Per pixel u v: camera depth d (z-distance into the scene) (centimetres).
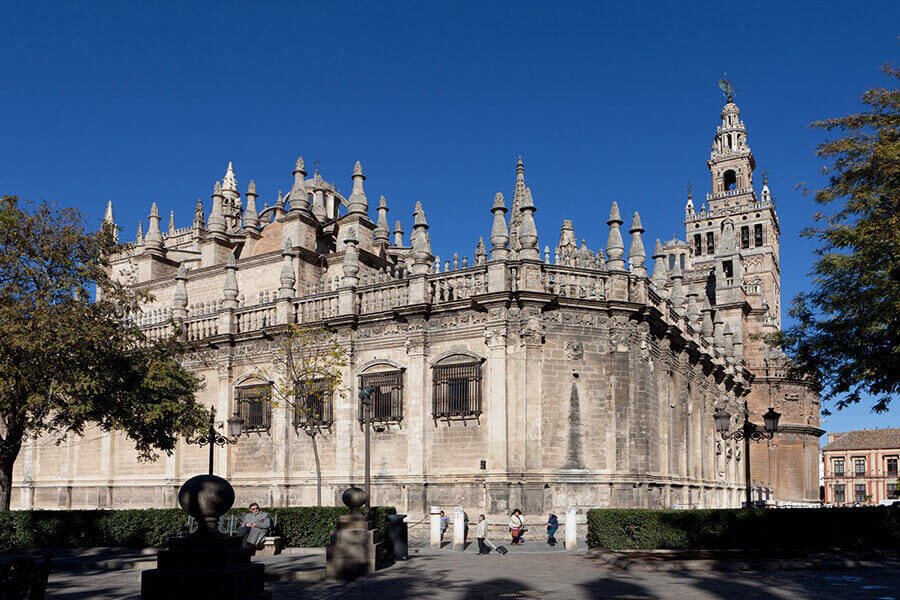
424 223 3959
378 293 4038
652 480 3812
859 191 3111
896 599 1745
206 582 1180
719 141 10144
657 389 4116
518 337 3591
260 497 4166
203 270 5378
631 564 2272
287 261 4366
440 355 3766
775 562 2316
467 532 3481
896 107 3170
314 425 3712
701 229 9738
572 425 3603
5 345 2948
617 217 3859
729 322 6944
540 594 1827
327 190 6109
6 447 3234
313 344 4094
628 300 3828
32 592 1472
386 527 2614
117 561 2564
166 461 4538
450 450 3681
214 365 4481
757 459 6881
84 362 3166
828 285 3250
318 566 2392
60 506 4934
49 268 3253
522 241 3703
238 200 6756
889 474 13625
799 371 3444
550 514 3391
